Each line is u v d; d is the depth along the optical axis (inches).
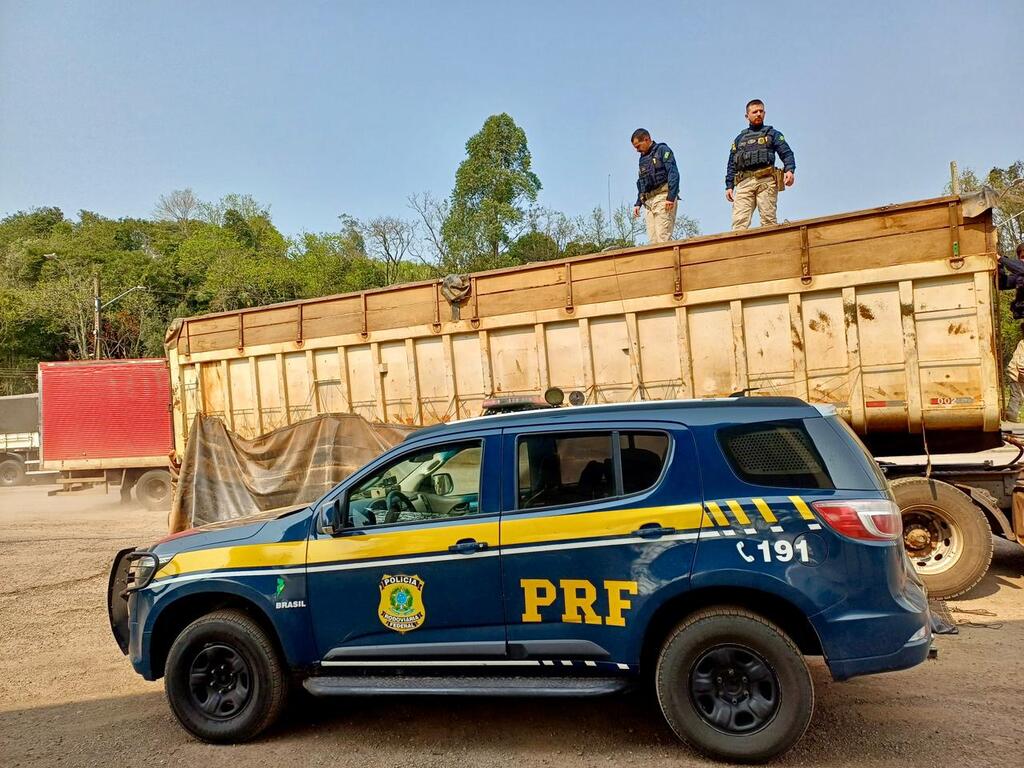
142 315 1995.6
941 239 249.6
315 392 374.0
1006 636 205.9
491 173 1449.3
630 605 141.5
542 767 141.0
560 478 153.4
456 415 334.3
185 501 396.8
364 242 2081.7
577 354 308.8
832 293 265.1
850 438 145.8
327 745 157.0
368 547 157.2
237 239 2461.9
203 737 160.7
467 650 150.9
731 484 142.0
